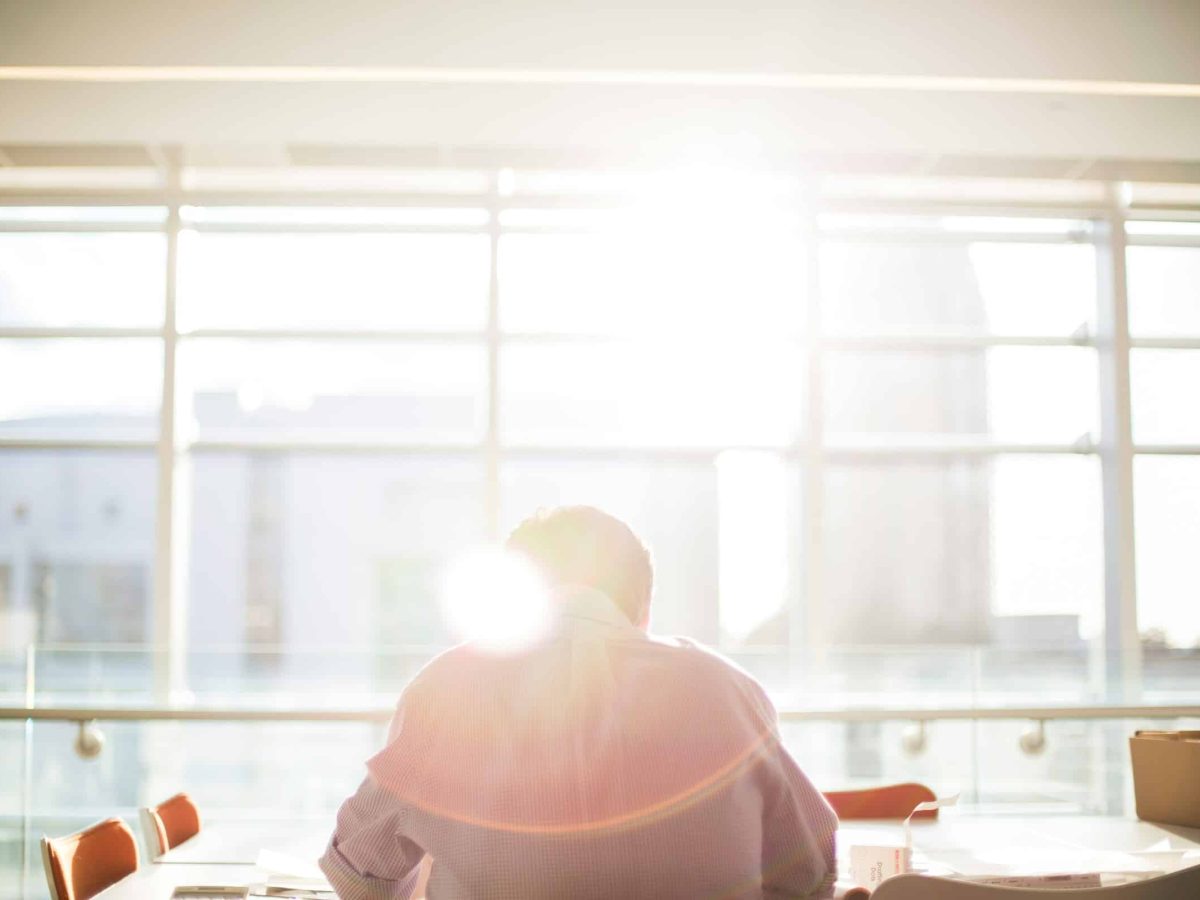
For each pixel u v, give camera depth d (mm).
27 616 7332
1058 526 7160
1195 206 7035
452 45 4961
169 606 6664
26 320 6816
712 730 1707
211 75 5266
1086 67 5195
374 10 4691
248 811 5160
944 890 1834
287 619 20344
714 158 6422
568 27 4805
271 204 6828
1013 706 5496
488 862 1638
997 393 7117
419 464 6812
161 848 3047
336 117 5824
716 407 6945
